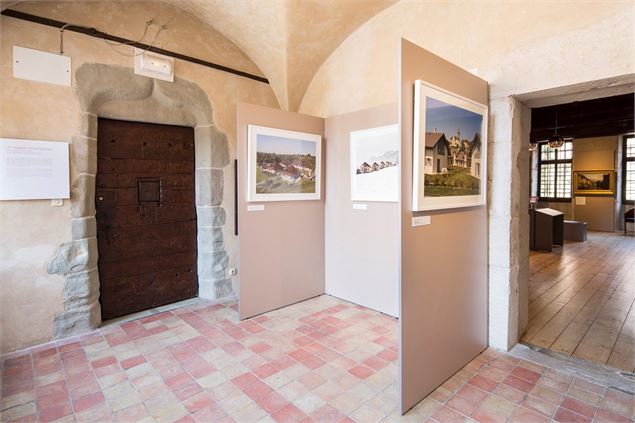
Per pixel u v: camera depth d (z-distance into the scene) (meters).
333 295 4.07
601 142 10.94
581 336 3.00
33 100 2.78
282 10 3.32
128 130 3.52
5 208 2.69
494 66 2.63
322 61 4.23
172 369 2.45
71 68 2.96
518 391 2.16
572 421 1.87
